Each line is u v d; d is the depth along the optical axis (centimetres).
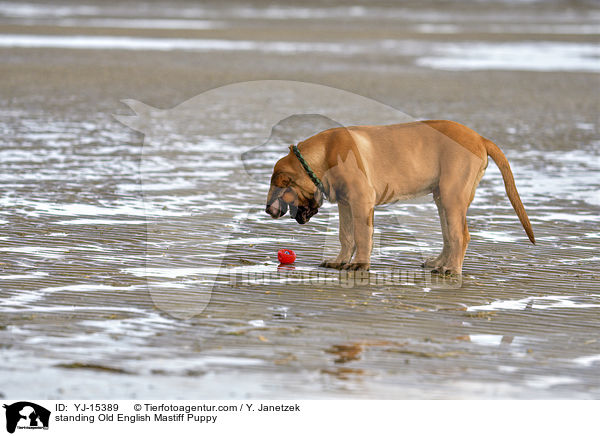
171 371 778
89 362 793
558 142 2319
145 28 6719
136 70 3919
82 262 1120
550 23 8844
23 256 1140
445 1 12094
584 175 1867
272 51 5050
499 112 2912
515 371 795
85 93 3130
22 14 7906
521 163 2006
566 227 1407
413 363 806
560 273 1138
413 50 5431
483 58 4991
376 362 806
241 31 6694
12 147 2036
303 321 916
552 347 857
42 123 2431
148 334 866
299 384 757
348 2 11475
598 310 980
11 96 2978
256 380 762
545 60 4944
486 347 852
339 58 4738
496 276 1118
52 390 737
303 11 10038
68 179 1684
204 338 858
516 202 1143
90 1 10081
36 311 923
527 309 979
